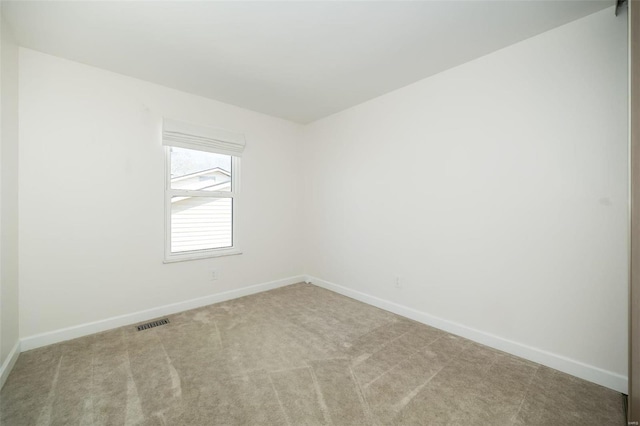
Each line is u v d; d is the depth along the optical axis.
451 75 2.42
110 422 1.40
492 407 1.52
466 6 1.68
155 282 2.75
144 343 2.21
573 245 1.82
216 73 2.52
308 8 1.70
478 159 2.25
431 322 2.57
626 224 1.64
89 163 2.38
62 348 2.12
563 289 1.86
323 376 1.80
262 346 2.18
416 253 2.70
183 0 1.63
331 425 1.40
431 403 1.55
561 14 1.74
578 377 1.79
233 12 1.74
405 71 2.48
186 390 1.65
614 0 1.61
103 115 2.44
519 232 2.05
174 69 2.45
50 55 2.20
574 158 1.81
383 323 2.62
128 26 1.87
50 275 2.20
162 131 2.73
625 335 1.65
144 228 2.68
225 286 3.26
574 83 1.81
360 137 3.24
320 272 3.83
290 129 3.89
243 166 3.40
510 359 2.01
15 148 1.99
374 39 2.02
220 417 1.45
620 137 1.66
